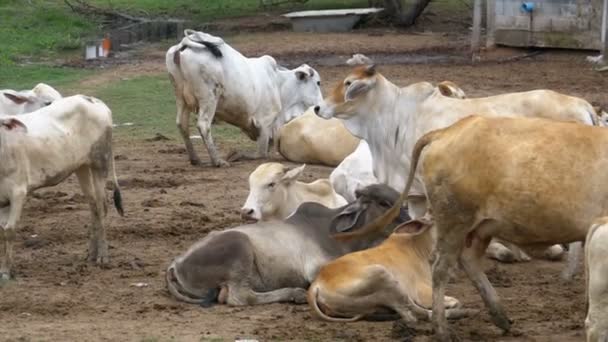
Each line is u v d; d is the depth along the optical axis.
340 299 12.34
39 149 14.48
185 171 21.92
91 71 35.03
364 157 16.80
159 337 11.92
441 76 32.91
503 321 12.02
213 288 13.29
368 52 38.25
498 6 37.25
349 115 15.00
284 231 13.65
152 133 26.30
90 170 15.31
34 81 33.03
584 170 11.12
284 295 13.32
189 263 13.30
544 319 12.62
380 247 12.77
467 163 11.44
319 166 21.98
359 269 12.34
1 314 12.99
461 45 39.53
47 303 13.35
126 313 12.96
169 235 16.91
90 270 14.95
